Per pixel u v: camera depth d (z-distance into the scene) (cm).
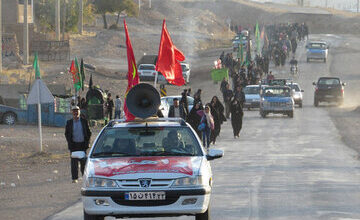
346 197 3491
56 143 6669
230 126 8862
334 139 7081
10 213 3128
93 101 9062
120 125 2855
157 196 2420
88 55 19688
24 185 4144
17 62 15925
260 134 7662
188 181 2455
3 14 18675
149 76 15700
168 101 7888
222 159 5366
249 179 4188
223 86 12281
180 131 2823
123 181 2434
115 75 16175
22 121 8806
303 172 4541
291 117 9944
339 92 12006
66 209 3209
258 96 11500
